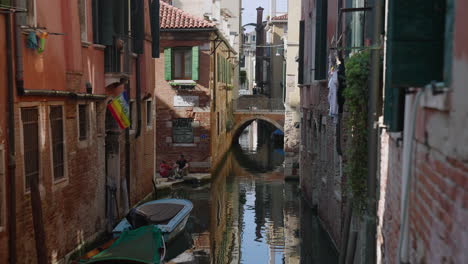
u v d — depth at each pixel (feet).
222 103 102.68
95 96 41.50
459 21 8.25
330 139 44.93
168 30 79.61
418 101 11.66
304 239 49.60
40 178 32.30
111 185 46.14
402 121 15.20
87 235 41.06
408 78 11.48
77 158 38.83
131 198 54.75
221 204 65.51
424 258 11.07
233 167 99.76
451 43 9.06
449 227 9.01
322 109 50.29
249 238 50.16
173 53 82.17
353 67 23.52
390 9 11.72
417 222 11.93
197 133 82.84
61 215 35.55
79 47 38.63
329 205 45.32
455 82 8.46
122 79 47.80
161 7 83.25
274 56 158.10
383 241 19.74
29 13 31.14
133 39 54.34
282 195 71.46
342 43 36.88
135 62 55.88
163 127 82.99
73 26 37.40
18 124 29.35
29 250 30.66
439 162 9.74
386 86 16.38
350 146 24.79
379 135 21.61
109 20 44.19
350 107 24.02
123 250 33.83
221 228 53.98
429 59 11.39
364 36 27.17
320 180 52.08
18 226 29.35
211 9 97.50
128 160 52.31
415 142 12.31
